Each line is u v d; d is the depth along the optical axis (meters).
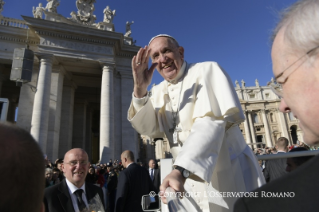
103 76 19.09
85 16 21.19
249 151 1.62
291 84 0.68
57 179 7.12
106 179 11.65
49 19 19.09
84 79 23.09
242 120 1.48
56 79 18.70
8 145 0.66
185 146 1.20
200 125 1.31
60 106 19.05
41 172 0.75
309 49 0.62
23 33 18.86
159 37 1.90
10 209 0.63
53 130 17.52
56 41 18.41
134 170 4.71
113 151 17.41
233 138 1.58
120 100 20.56
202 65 1.73
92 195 3.50
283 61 0.71
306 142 0.72
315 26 0.62
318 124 0.63
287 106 0.79
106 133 17.38
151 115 1.91
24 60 9.19
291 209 0.49
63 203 3.03
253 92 62.81
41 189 0.75
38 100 16.55
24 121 17.64
